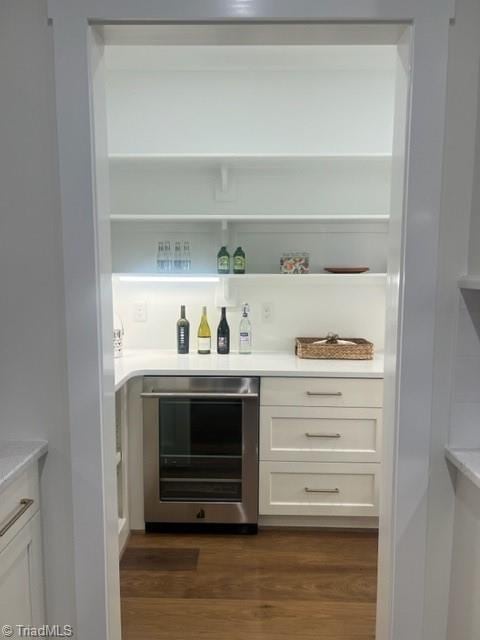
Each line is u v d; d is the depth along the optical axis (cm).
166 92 257
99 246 124
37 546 127
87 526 128
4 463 114
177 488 237
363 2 114
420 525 128
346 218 241
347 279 255
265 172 263
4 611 108
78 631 131
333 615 180
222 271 255
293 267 257
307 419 227
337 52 231
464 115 119
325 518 239
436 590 131
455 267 123
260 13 115
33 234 123
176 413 231
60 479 129
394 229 128
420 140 118
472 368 125
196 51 230
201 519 234
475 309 123
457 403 125
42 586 130
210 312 275
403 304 123
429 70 116
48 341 126
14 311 125
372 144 256
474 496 117
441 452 127
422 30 115
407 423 125
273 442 229
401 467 126
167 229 270
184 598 189
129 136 259
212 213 267
